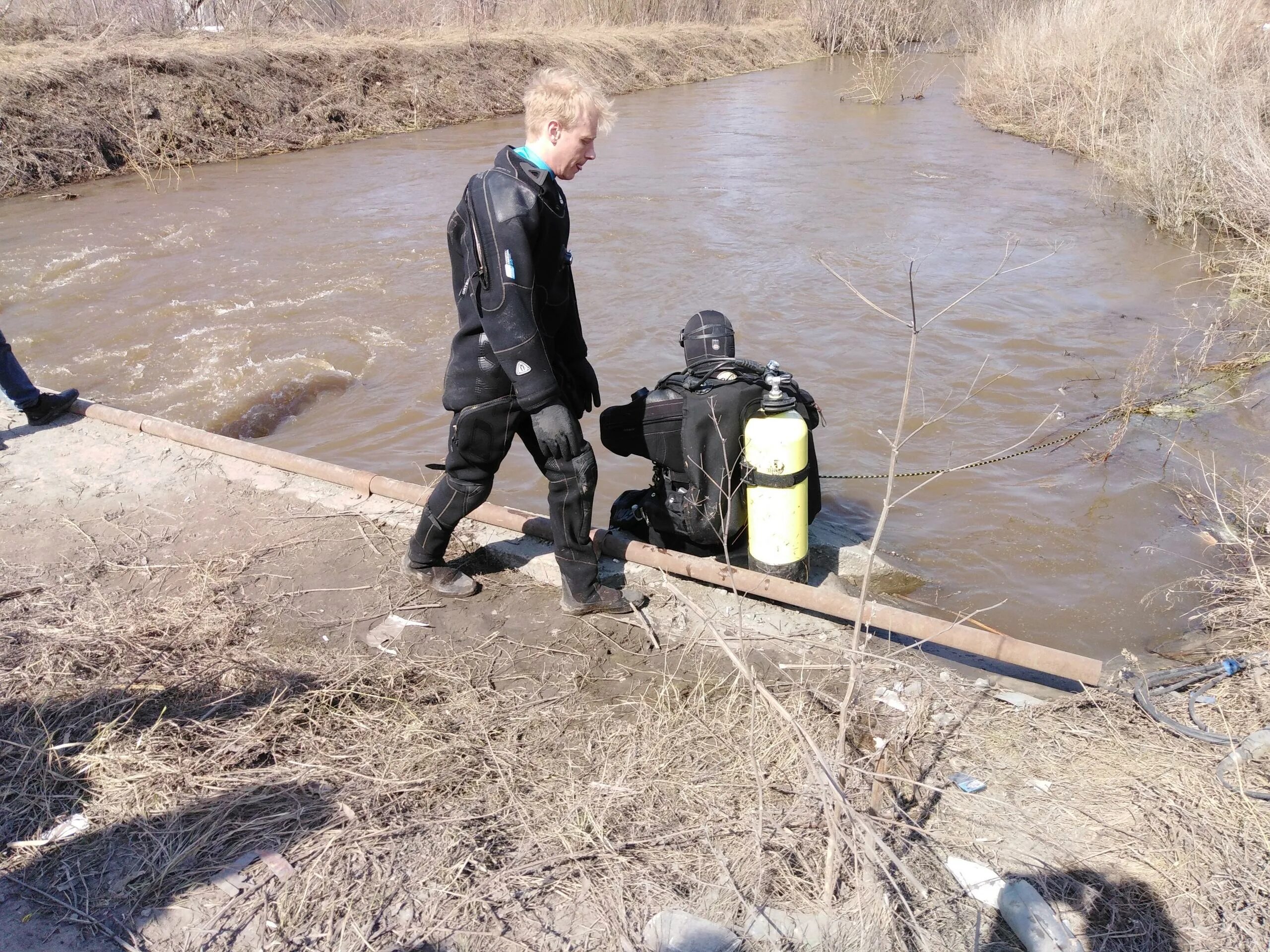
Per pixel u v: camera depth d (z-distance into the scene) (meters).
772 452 3.54
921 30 30.66
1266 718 2.96
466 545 4.15
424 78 17.61
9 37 15.37
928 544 4.69
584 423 6.04
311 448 5.79
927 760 2.87
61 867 2.48
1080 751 2.89
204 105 14.50
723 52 24.97
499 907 2.36
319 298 8.27
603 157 13.98
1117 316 7.61
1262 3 14.41
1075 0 17.62
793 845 2.50
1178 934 2.27
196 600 3.72
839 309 7.77
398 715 3.06
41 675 3.21
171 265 9.22
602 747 2.93
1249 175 8.88
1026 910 2.29
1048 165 13.12
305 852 2.51
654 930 2.27
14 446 5.13
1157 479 5.19
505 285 2.92
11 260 9.38
